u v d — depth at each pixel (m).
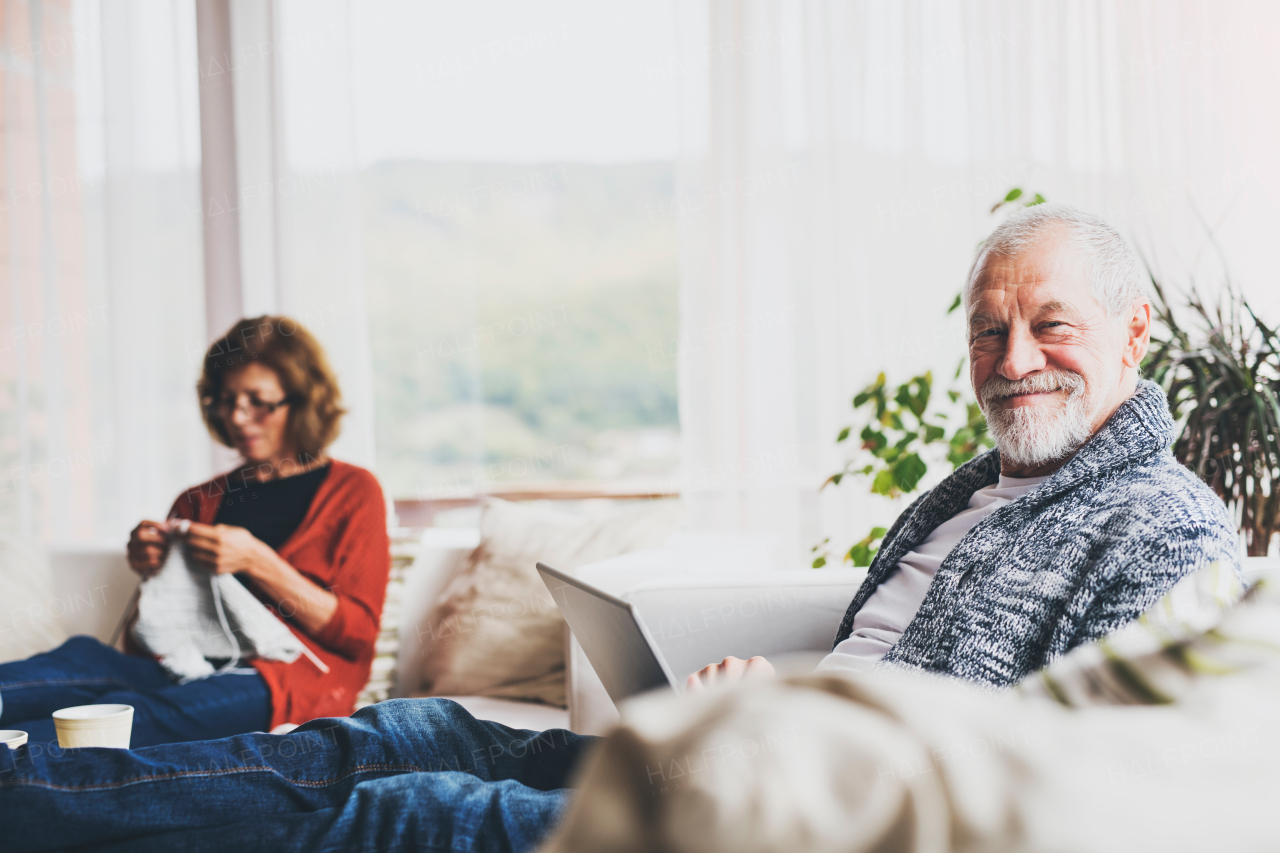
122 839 0.93
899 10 2.88
